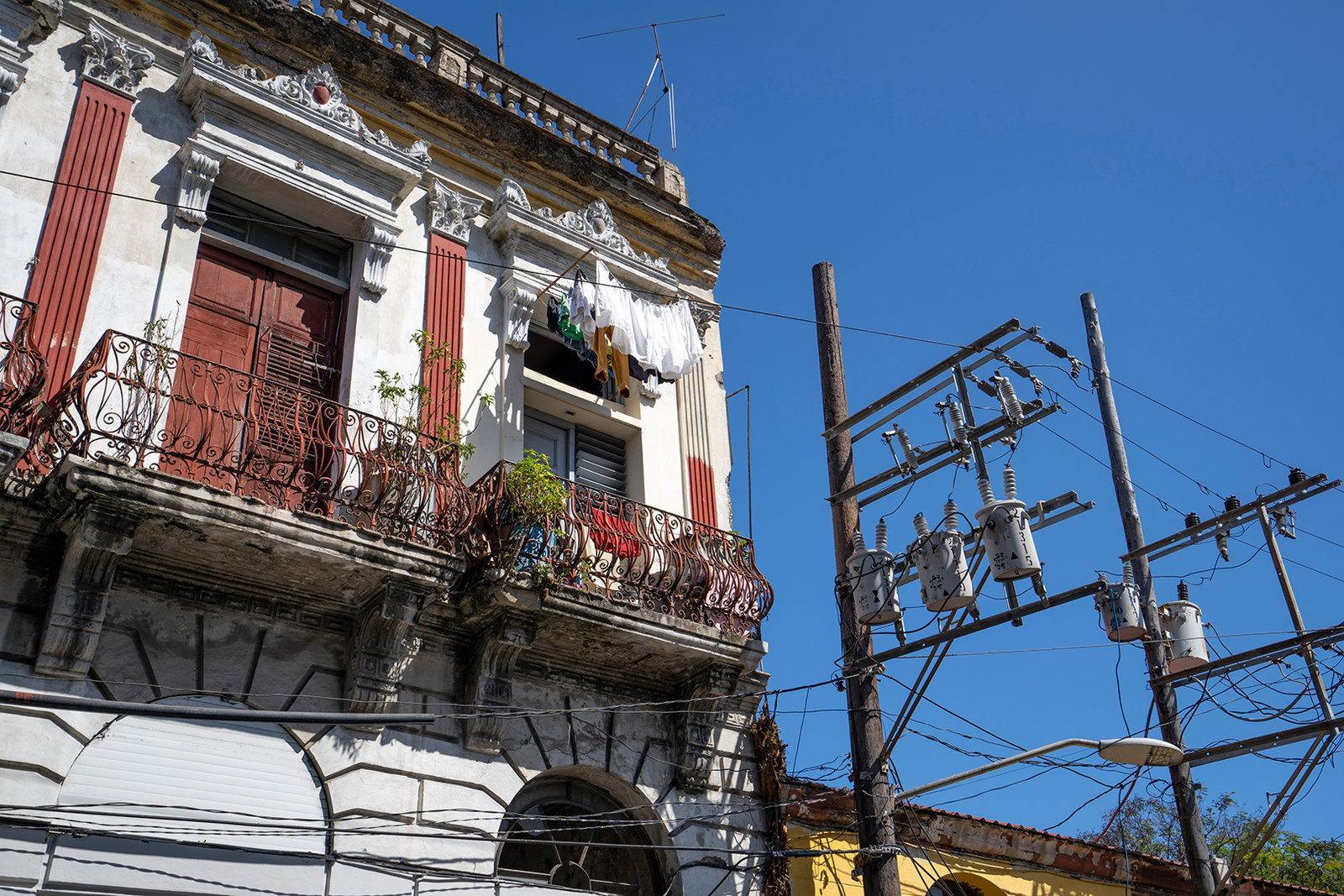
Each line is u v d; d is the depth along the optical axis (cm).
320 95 1186
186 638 898
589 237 1332
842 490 1121
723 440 1380
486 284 1255
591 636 1052
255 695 909
